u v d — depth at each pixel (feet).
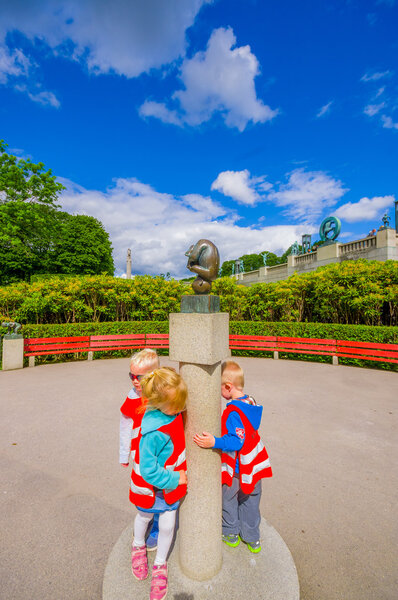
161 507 6.35
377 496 10.50
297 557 8.00
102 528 9.03
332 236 60.13
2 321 34.09
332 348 31.07
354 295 33.09
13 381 25.13
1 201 70.23
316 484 11.19
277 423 16.57
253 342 34.96
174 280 44.65
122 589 6.62
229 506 7.64
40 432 15.47
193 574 6.71
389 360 27.20
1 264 73.00
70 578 7.38
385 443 14.33
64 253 89.56
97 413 18.06
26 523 9.20
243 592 6.49
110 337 34.06
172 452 6.25
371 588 7.12
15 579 7.34
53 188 75.31
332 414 17.85
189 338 6.19
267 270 78.13
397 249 46.47
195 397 6.32
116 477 11.63
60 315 39.55
